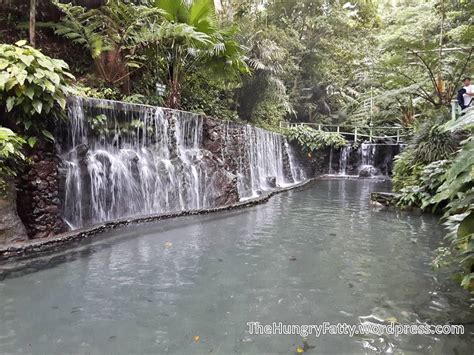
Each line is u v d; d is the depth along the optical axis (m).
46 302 2.64
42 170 4.21
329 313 2.57
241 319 2.46
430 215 6.51
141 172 6.00
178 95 8.30
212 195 7.00
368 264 3.70
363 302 2.77
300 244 4.44
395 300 2.81
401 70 11.34
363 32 19.84
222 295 2.85
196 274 3.31
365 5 20.89
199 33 7.17
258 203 7.68
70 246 4.03
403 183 7.79
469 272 2.52
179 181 6.56
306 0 17.55
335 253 4.08
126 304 2.65
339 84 18.55
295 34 16.42
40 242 3.80
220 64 8.66
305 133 15.64
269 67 11.48
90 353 2.00
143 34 7.12
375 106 13.75
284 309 2.63
